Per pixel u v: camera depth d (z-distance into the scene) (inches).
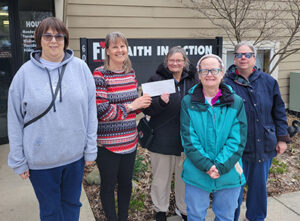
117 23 208.2
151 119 102.9
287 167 159.6
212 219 110.5
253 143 95.5
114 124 89.0
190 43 174.2
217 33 235.8
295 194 131.5
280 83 270.4
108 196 94.9
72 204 85.1
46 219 80.4
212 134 83.5
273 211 117.3
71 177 81.4
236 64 96.5
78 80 76.3
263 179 99.0
